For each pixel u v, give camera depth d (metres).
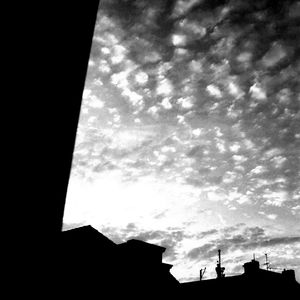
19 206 1.17
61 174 1.36
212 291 21.42
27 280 1.14
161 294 17.41
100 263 15.38
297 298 19.64
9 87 1.21
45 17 1.39
